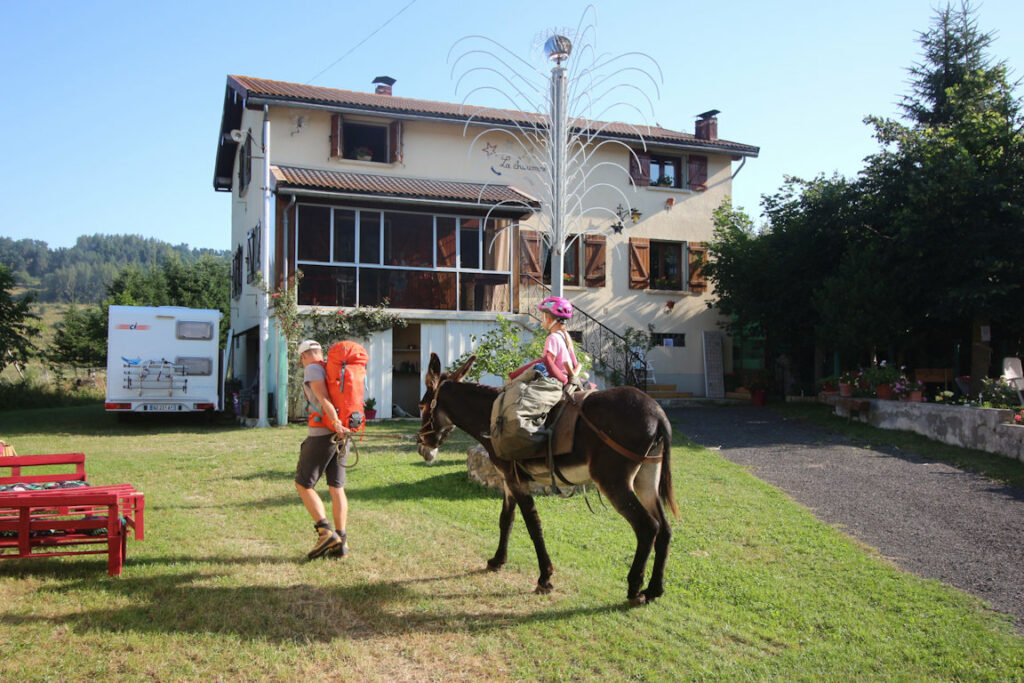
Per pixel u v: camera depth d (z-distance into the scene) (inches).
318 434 232.1
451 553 242.2
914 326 647.1
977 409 429.1
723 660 166.4
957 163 516.1
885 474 382.0
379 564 227.3
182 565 218.5
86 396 987.9
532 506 213.2
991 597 212.5
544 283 807.7
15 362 927.0
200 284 1413.6
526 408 204.5
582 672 157.9
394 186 689.0
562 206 489.1
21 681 141.6
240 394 700.7
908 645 177.0
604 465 194.2
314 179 660.7
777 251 740.7
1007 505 313.0
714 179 907.4
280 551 238.5
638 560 194.1
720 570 231.9
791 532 276.1
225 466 406.6
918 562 245.1
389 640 171.5
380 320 658.8
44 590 192.4
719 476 379.9
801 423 587.8
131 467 401.4
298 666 155.6
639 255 854.5
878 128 645.3
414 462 418.9
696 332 879.1
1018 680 159.5
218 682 146.7
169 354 630.5
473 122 765.3
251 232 774.5
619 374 752.3
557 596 203.9
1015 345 655.1
